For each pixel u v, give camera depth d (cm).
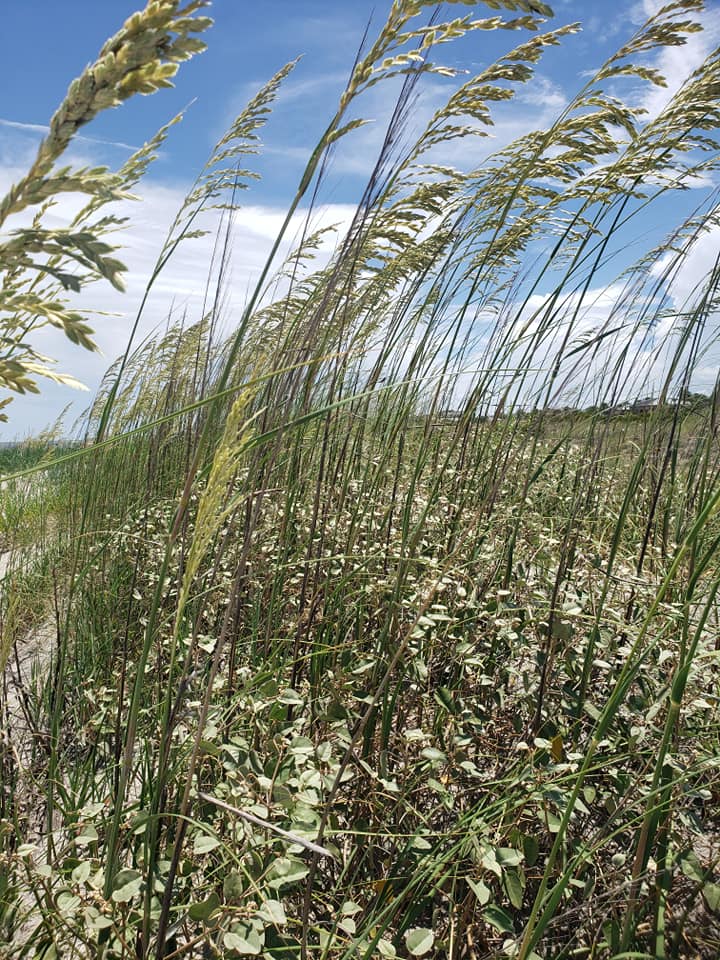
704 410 316
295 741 191
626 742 210
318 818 176
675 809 180
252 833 174
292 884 190
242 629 312
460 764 202
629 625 240
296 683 249
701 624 150
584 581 296
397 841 202
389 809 207
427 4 114
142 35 65
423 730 238
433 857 185
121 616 347
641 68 204
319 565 282
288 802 177
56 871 181
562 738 208
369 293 283
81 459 452
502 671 260
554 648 253
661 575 267
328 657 264
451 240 280
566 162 238
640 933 175
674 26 191
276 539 313
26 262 70
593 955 168
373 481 303
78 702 299
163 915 151
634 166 231
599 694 251
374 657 227
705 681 226
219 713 202
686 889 196
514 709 259
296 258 240
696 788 174
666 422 322
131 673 275
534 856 182
